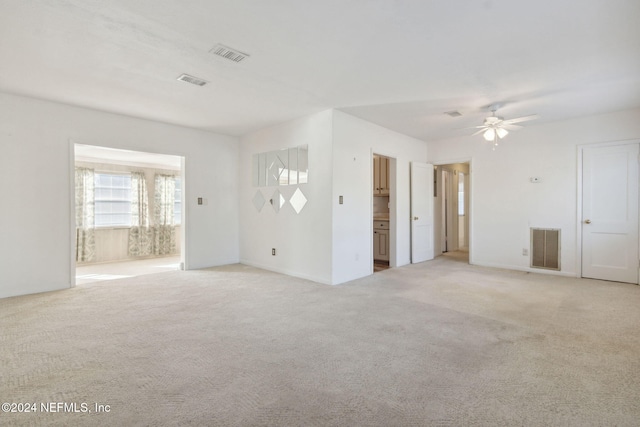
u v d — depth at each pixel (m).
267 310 3.43
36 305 3.58
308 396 1.91
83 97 4.00
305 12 2.26
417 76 3.35
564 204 5.03
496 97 3.97
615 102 4.16
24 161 3.99
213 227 5.88
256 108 4.44
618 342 2.61
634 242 4.48
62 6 2.18
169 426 1.64
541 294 4.00
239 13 2.27
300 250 4.96
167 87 3.66
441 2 2.14
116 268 5.89
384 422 1.68
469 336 2.75
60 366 2.24
